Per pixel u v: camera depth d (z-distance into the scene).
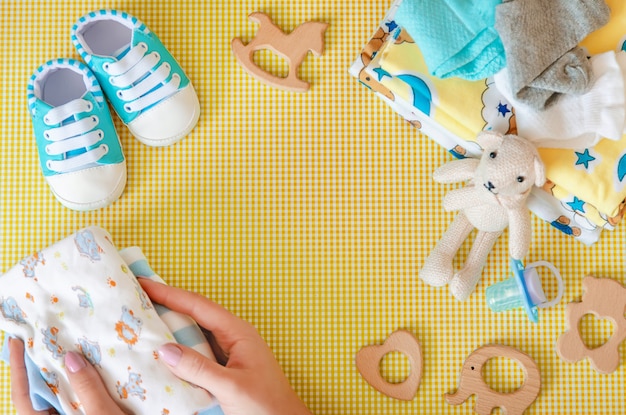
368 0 1.38
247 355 1.12
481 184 1.18
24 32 1.37
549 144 1.18
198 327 1.15
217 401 1.08
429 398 1.36
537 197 1.27
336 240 1.37
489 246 1.31
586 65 1.12
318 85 1.38
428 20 1.12
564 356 1.34
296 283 1.36
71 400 1.09
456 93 1.19
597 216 1.22
